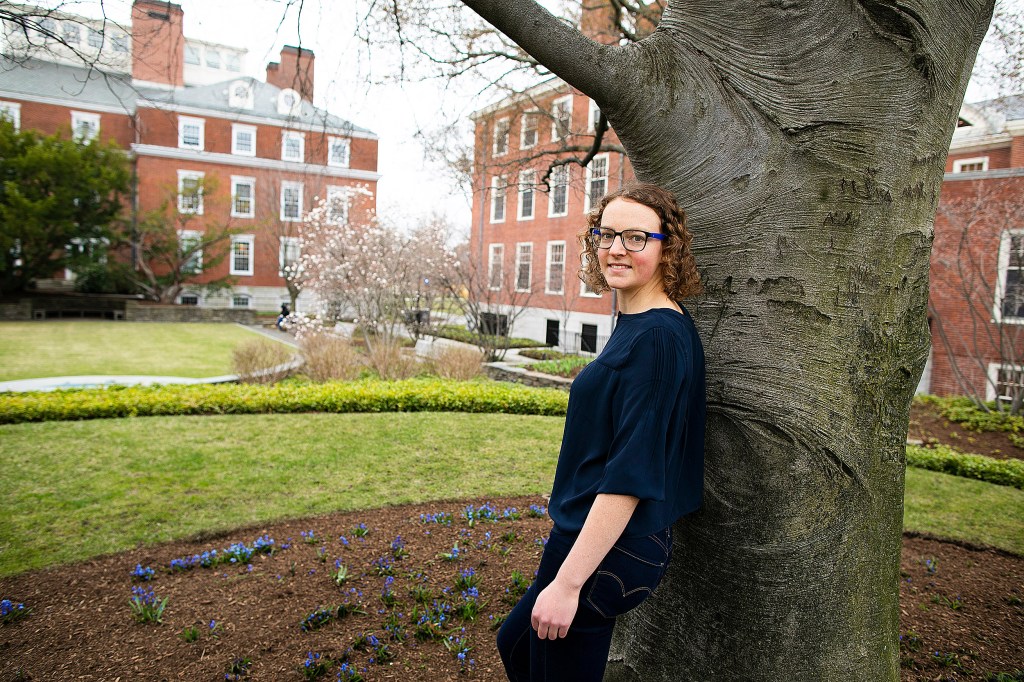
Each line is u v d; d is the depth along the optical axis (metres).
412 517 4.56
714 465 1.76
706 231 1.80
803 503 1.68
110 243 28.80
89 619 3.02
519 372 13.92
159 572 3.58
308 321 14.77
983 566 4.09
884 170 1.66
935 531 4.83
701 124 1.80
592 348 21.45
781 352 1.69
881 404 1.74
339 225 17.69
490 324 19.39
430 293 18.08
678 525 1.84
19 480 5.16
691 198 1.83
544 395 9.20
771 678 1.70
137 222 28.67
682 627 1.83
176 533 4.20
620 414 1.31
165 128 31.30
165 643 2.78
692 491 1.59
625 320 1.45
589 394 1.40
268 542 3.89
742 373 1.72
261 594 3.25
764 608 1.71
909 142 1.67
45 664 2.61
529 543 3.98
